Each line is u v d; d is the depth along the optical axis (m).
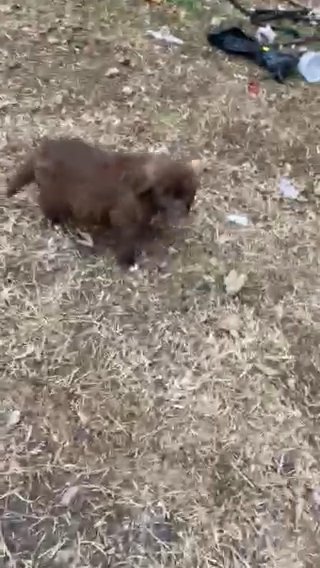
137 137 1.42
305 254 1.25
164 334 1.09
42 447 0.94
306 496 0.94
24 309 1.09
